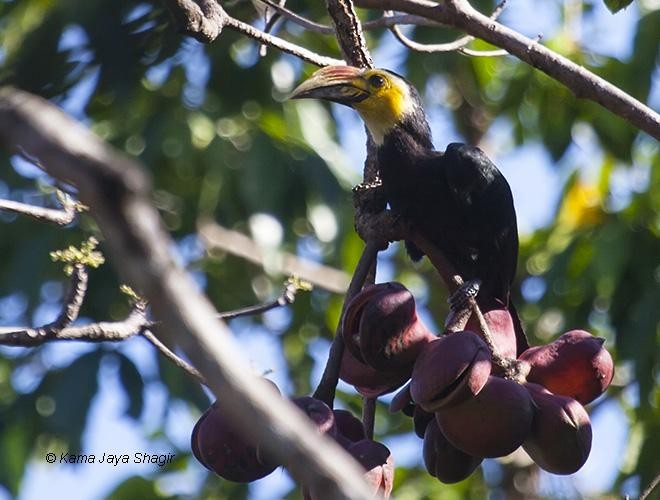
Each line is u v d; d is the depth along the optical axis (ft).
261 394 8.60
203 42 22.29
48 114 8.21
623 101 22.45
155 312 8.38
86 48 21.86
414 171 27.32
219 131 38.27
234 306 44.09
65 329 19.80
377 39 42.04
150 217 8.25
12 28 35.68
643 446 36.42
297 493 40.01
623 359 36.78
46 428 36.63
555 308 38.83
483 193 26.71
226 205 38.78
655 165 41.09
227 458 16.94
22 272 36.73
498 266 27.17
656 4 40.60
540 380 18.38
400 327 17.24
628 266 37.17
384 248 21.91
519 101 43.88
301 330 45.60
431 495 40.75
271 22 27.04
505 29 23.31
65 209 20.66
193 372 20.49
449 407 16.63
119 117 37.76
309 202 38.42
